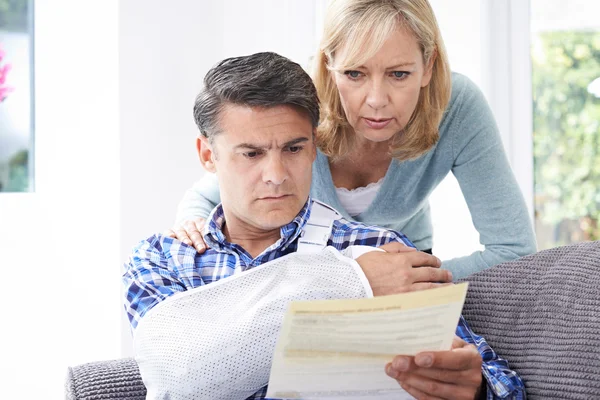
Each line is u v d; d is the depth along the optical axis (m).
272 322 1.07
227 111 1.16
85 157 2.33
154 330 1.12
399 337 0.93
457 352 1.02
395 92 1.33
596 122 2.45
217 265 1.27
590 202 2.47
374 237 1.27
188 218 1.53
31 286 2.37
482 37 2.37
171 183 2.32
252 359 1.07
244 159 1.17
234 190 1.19
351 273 1.10
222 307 1.12
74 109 2.35
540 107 2.45
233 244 1.27
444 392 1.03
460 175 1.60
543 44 2.43
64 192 2.37
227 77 1.16
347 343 0.93
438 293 0.88
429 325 0.92
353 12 1.30
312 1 2.30
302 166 1.18
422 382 1.01
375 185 1.58
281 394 1.00
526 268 1.25
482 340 1.21
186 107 2.33
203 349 1.07
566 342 1.14
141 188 2.29
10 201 2.37
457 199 2.34
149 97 2.29
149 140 2.29
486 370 1.12
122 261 2.28
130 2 2.24
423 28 1.31
